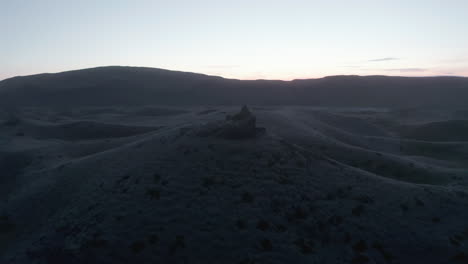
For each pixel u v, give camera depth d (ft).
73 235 43.50
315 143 99.40
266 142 63.72
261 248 38.68
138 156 64.75
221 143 61.77
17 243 48.21
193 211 44.21
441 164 104.37
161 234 40.52
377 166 85.10
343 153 93.04
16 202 61.98
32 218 55.21
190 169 53.72
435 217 46.91
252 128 67.97
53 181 66.85
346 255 39.09
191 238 39.86
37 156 97.09
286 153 60.03
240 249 38.40
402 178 79.51
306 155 61.98
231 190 48.47
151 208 45.29
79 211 49.52
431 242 41.68
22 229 52.70
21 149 106.93
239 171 52.90
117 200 48.47
